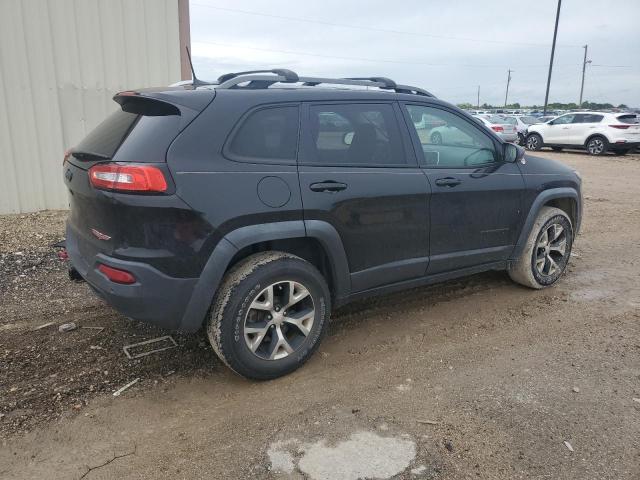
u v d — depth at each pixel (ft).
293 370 11.53
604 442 9.32
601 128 66.44
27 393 10.53
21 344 12.53
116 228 9.80
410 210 12.80
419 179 12.96
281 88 11.60
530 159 16.28
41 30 23.43
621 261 20.80
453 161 14.17
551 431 9.61
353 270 12.21
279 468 8.60
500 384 11.21
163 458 8.84
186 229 9.78
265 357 11.06
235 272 10.59
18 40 23.03
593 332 13.94
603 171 51.49
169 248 9.75
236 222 10.23
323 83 13.07
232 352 10.54
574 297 16.53
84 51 24.50
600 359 12.41
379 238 12.39
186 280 9.97
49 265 18.01
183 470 8.56
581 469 8.64
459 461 8.78
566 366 12.05
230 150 10.37
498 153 15.30
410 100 13.46
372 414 10.10
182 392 10.80
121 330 13.42
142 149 9.75
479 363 12.16
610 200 35.19
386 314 14.90
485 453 8.99
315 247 12.00
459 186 13.76
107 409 10.14
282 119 11.18
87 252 10.89
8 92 23.20
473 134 14.78
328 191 11.36
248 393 10.82
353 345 12.99
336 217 11.50
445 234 13.74
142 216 9.57
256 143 10.75
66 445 9.11
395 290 13.44
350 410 10.23
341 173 11.64
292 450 9.04
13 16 22.75
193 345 12.75
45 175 24.71
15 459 8.73
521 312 15.23
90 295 15.62
